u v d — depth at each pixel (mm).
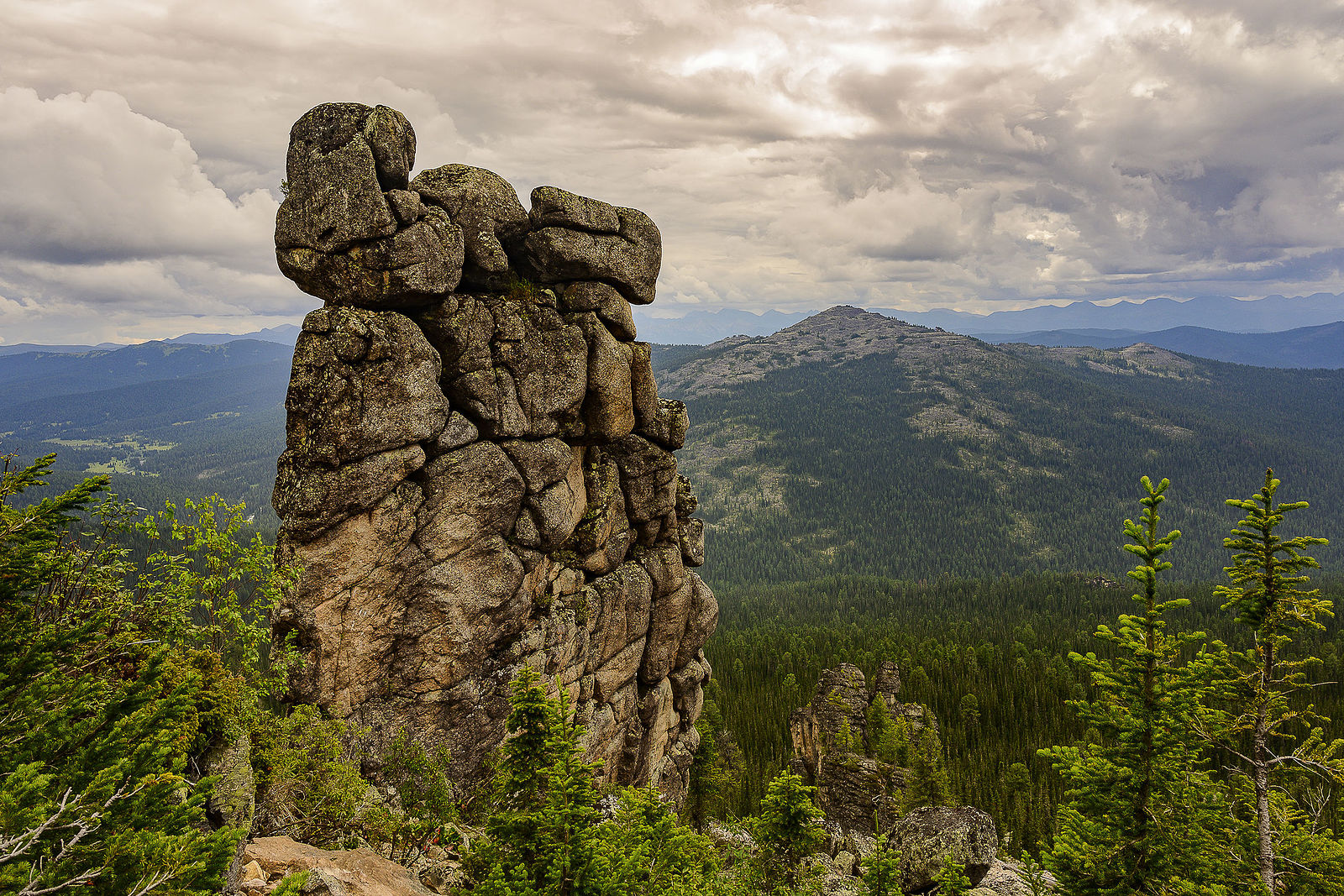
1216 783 30281
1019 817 98125
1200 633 27109
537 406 41688
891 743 87375
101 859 12305
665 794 54000
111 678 19172
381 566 35438
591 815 21266
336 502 33719
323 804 28781
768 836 33406
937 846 42656
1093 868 28562
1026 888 41031
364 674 35500
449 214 39562
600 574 47188
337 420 33656
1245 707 28766
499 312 40188
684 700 55969
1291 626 27312
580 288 44312
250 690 27062
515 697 22797
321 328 34438
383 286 35375
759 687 162250
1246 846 28797
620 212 46188
